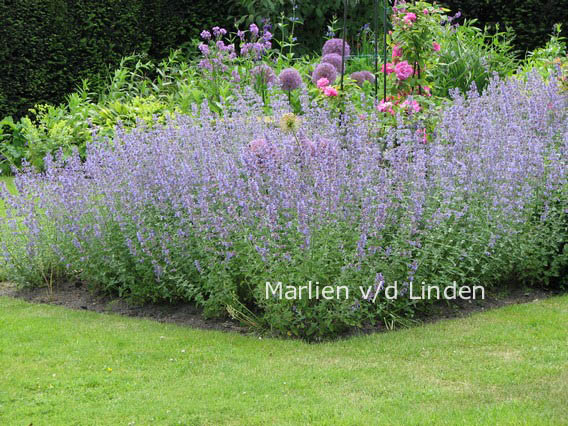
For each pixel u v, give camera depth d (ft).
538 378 12.83
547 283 18.17
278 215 16.16
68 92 37.65
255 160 16.97
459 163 17.28
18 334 15.88
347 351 14.58
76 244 18.28
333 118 21.48
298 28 44.37
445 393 12.34
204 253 16.61
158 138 18.88
